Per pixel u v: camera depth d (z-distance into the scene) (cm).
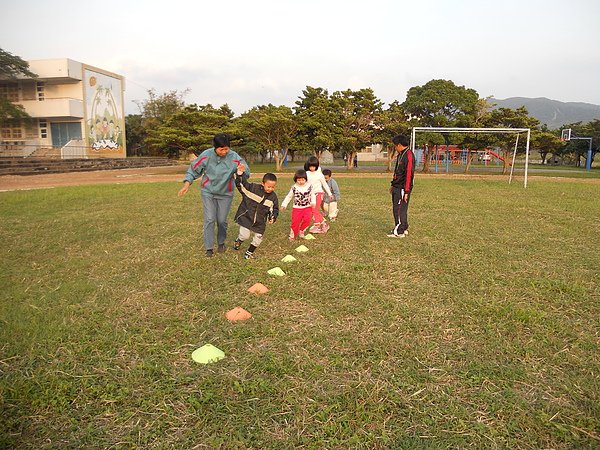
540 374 281
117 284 454
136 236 697
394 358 301
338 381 271
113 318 365
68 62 3241
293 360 295
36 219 855
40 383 265
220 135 538
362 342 323
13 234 707
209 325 352
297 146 2764
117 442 218
